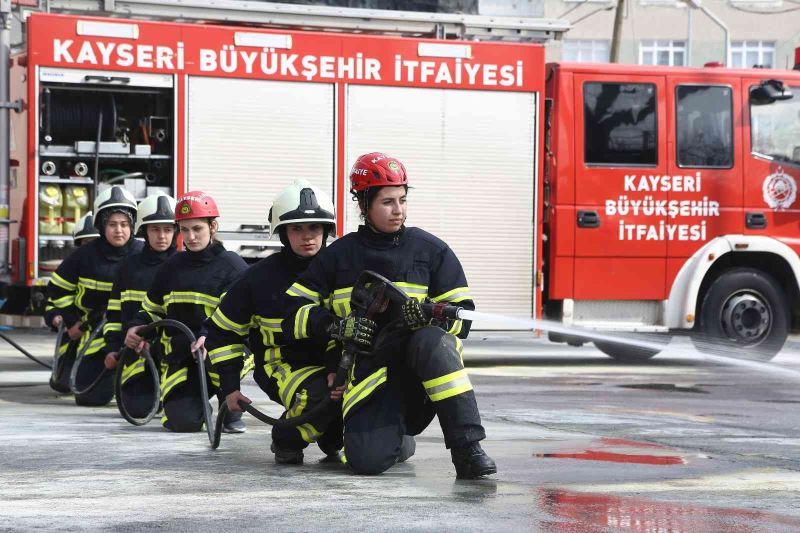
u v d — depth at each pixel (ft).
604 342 54.13
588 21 160.66
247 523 15.80
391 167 20.56
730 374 48.24
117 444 25.13
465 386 19.92
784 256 51.37
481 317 19.56
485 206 50.70
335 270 20.85
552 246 50.29
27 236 46.16
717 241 50.78
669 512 16.90
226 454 23.59
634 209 50.49
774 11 164.04
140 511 16.72
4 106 46.93
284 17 49.83
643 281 50.49
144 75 46.96
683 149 50.93
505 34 52.31
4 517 16.25
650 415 32.83
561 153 50.19
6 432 27.20
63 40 46.09
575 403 36.06
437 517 16.22
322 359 21.91
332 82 49.06
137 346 28.68
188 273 28.73
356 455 20.33
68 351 36.83
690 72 51.01
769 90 51.03
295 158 48.80
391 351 20.43
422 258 20.75
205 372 27.02
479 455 19.75
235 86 48.14
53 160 46.73
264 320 22.11
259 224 48.39
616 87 50.67
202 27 47.65
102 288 36.17
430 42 50.01
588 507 17.17
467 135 50.52
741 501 18.02
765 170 51.47
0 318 46.98
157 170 47.98
